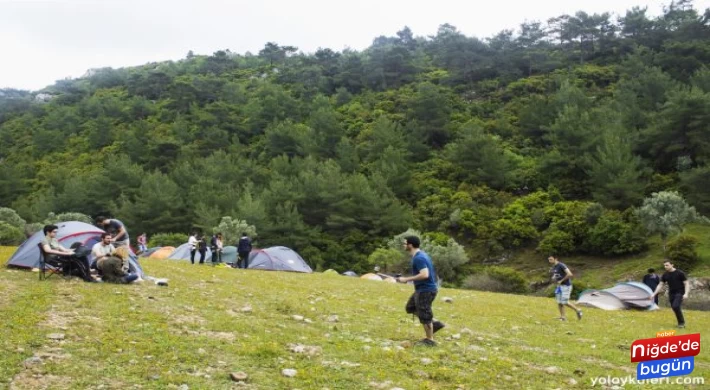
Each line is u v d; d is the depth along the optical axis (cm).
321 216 5925
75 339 777
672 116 5747
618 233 4769
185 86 11356
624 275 4322
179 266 2028
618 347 1137
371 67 11681
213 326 930
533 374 824
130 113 11144
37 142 10169
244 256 2575
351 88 11606
